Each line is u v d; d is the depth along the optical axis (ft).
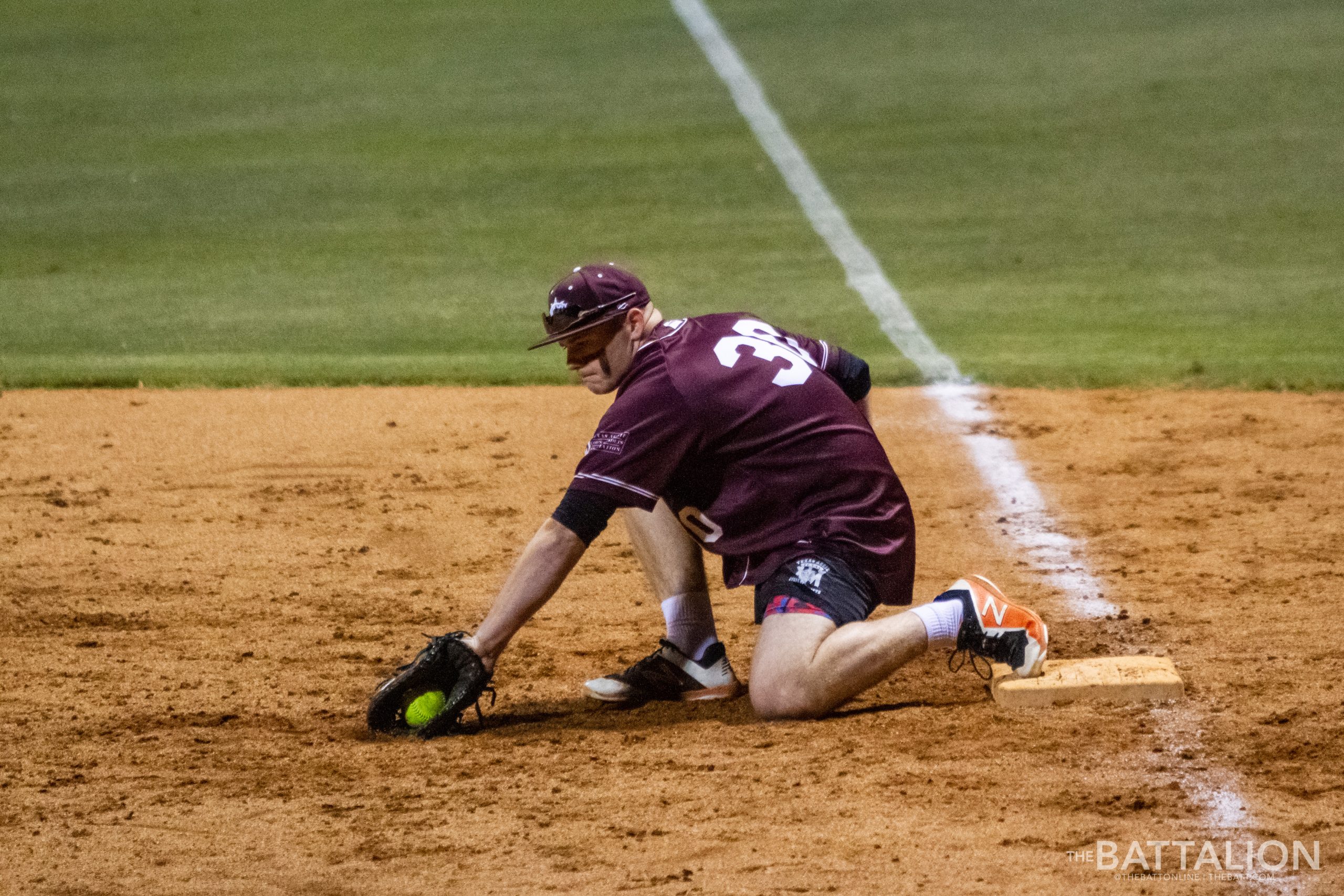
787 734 47.78
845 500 49.73
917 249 139.13
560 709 51.72
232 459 85.81
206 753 47.73
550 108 194.49
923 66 205.57
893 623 48.37
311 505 77.51
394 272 135.64
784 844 39.73
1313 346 106.01
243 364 107.34
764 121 185.68
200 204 160.15
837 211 152.25
